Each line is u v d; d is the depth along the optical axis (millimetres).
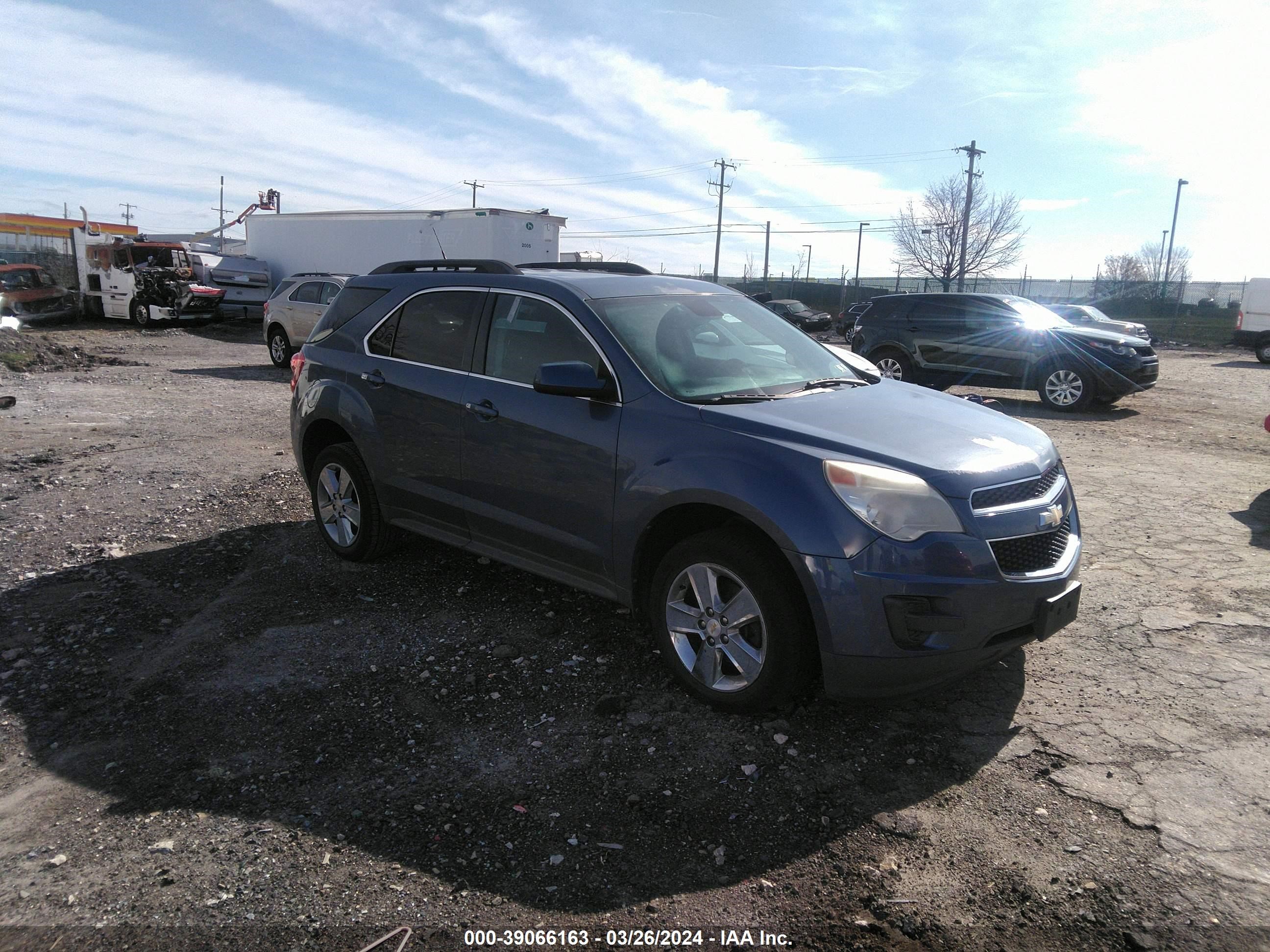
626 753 3162
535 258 19406
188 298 22484
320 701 3547
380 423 4668
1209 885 2436
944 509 3010
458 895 2457
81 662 3891
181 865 2590
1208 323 40938
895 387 4219
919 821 2752
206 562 5117
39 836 2734
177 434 9023
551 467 3842
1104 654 3895
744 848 2650
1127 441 9438
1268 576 4855
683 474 3332
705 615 3391
